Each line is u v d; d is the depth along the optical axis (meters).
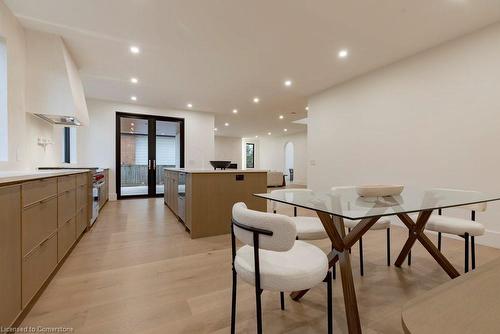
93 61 3.64
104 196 5.09
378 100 3.85
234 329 1.25
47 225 1.74
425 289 1.75
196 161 6.98
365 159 4.05
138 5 2.41
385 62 3.64
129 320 1.41
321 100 5.01
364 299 1.63
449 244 2.75
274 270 1.04
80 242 2.82
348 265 1.31
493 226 2.65
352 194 2.00
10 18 2.43
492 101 2.63
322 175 4.93
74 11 2.48
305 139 11.27
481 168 2.71
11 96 2.41
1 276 1.16
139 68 3.92
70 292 1.71
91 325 1.36
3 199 1.18
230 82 4.55
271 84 4.62
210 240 2.94
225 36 2.97
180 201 3.79
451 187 2.95
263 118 8.06
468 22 2.62
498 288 0.62
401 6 2.39
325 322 1.39
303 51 3.33
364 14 2.53
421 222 1.98
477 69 2.75
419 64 3.31
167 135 6.98
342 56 3.46
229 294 1.70
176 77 4.31
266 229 0.96
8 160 2.33
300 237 1.69
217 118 8.08
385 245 2.72
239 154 13.64
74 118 3.14
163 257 2.38
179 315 1.46
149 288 1.78
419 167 3.29
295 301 1.62
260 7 2.44
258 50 3.32
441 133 3.06
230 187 3.26
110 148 5.91
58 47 2.94
